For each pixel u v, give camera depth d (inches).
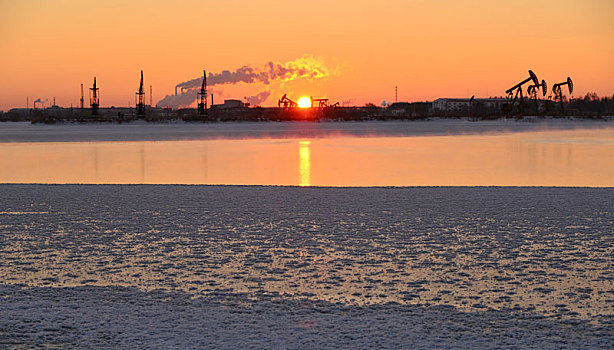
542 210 564.1
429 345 242.8
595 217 525.3
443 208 579.8
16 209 581.6
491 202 616.1
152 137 2518.5
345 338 250.7
